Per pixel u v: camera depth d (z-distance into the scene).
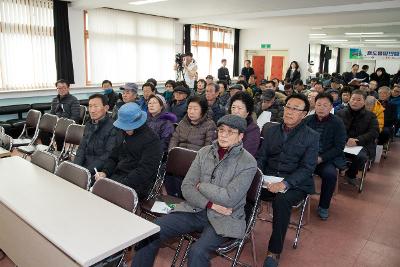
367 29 10.43
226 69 10.50
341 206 3.36
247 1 6.42
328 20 8.62
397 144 6.06
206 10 7.66
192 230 2.03
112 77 7.93
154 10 7.80
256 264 2.28
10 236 1.79
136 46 8.31
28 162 2.42
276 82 7.22
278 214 2.24
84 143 2.97
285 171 2.61
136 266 1.88
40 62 6.47
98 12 7.40
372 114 3.85
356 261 2.40
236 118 2.00
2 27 5.88
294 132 2.58
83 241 1.35
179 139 3.25
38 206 1.66
